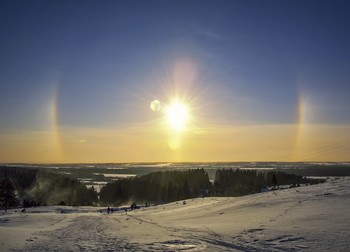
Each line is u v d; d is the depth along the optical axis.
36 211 91.44
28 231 29.20
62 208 102.44
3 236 23.70
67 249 18.61
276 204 32.53
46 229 33.06
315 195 33.91
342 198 29.19
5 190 112.06
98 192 194.50
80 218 51.88
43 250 18.48
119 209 99.81
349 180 51.16
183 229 25.20
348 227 17.34
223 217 30.66
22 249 19.09
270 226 20.64
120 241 21.09
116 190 161.00
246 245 16.25
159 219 39.22
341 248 13.67
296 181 141.00
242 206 36.34
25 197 166.25
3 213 81.56
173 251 16.28
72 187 176.50
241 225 22.88
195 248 16.73
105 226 34.69
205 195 147.38
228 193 143.75
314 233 16.83
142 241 20.38
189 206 57.41
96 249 18.19
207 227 24.39
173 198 151.88
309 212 23.86
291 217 22.94
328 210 23.58
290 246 14.93
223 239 18.44
